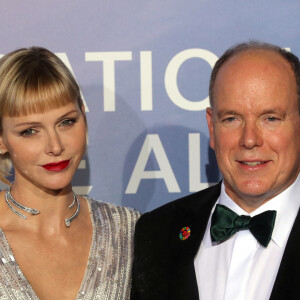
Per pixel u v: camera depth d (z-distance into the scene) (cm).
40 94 175
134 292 191
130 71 243
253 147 167
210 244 185
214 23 241
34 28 241
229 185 182
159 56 242
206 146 245
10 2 240
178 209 196
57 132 182
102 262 193
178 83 243
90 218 202
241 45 180
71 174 188
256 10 240
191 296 175
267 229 171
